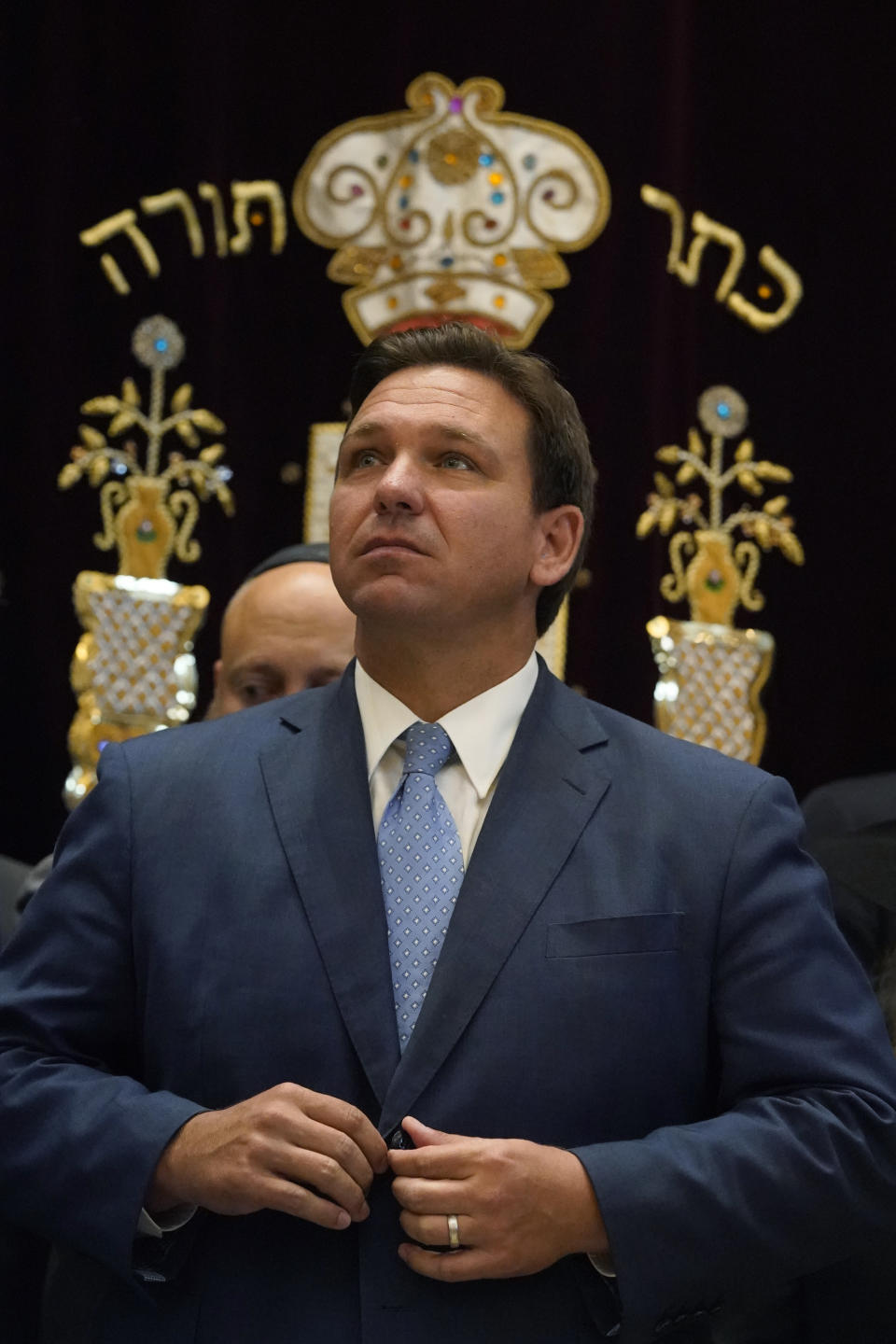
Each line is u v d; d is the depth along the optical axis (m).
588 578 15.84
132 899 7.41
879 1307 8.40
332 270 16.06
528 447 7.84
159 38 16.19
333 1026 6.94
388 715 7.73
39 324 15.84
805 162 16.36
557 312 16.06
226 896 7.22
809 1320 8.61
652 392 15.98
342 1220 6.41
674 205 16.08
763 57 16.38
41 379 15.80
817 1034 7.07
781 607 16.12
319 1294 6.68
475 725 7.66
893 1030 9.03
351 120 16.20
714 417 16.16
